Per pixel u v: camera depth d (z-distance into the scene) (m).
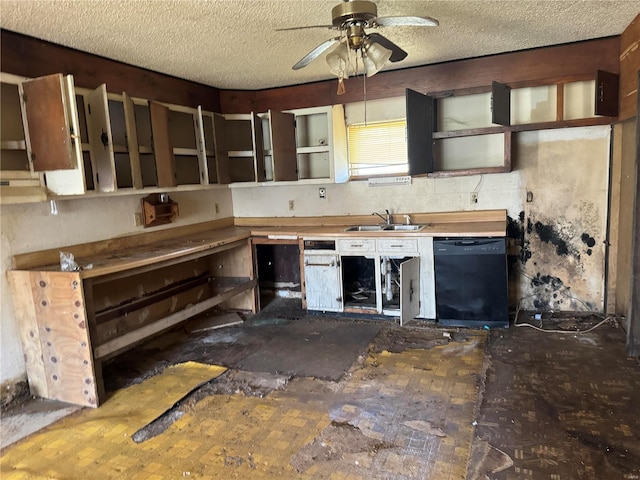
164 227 4.12
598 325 3.69
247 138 4.73
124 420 2.58
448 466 2.04
